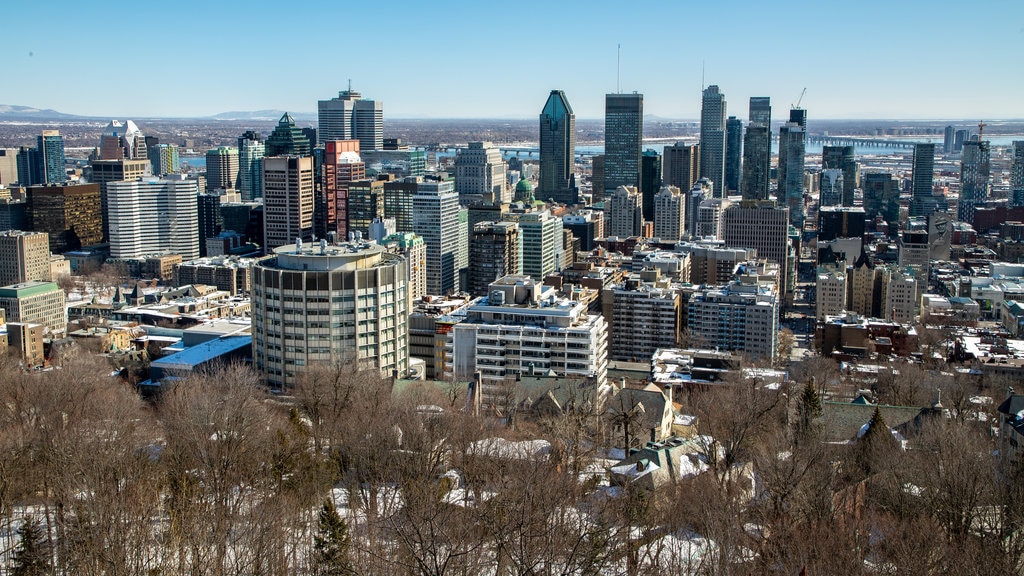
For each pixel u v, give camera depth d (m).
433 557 168.12
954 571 189.12
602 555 190.50
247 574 188.12
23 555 188.38
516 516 185.75
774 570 194.00
